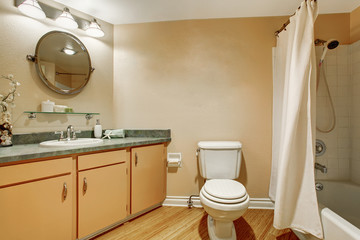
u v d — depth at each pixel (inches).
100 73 75.9
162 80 77.2
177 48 76.7
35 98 59.7
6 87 54.2
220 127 74.8
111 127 78.4
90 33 70.4
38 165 42.6
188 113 76.0
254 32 74.0
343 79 69.7
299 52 50.0
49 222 44.3
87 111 72.4
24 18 57.3
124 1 64.9
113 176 56.7
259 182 73.7
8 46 54.6
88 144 54.3
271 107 73.2
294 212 50.4
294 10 69.9
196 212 70.2
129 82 78.4
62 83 65.2
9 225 39.0
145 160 66.2
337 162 69.7
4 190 38.3
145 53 78.1
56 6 64.4
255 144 73.7
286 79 56.6
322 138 70.4
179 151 76.2
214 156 63.9
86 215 50.8
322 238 44.1
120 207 58.5
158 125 77.4
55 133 62.4
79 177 49.4
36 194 42.4
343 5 67.1
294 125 49.1
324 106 70.0
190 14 72.9
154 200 69.6
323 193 64.3
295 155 51.2
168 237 55.3
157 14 72.8
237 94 74.3
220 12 71.5
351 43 70.7
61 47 65.2
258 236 55.9
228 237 50.8
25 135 56.1
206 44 75.6
